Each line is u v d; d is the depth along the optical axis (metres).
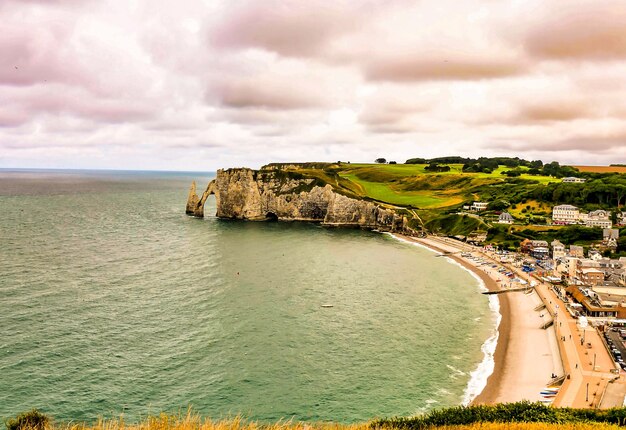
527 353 76.06
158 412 54.78
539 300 107.50
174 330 80.00
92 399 56.78
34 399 55.91
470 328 87.62
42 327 78.06
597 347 77.44
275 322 85.94
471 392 62.84
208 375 64.56
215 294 102.19
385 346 77.31
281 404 58.28
